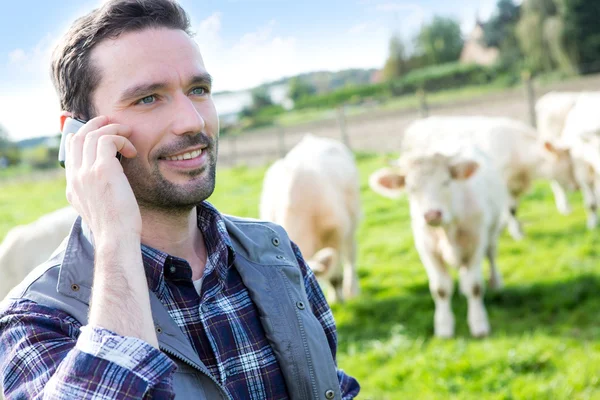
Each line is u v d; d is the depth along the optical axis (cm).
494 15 3875
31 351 123
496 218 649
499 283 664
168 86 135
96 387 112
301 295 154
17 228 511
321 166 676
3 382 125
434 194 562
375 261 820
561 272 675
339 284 684
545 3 3259
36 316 126
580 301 608
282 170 664
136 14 136
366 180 1259
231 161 1891
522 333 559
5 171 2489
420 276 743
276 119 3647
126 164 136
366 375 514
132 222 125
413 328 601
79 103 140
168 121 134
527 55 3431
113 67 134
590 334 533
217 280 144
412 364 510
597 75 2800
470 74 3828
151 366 115
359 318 650
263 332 145
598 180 822
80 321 128
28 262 478
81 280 131
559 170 870
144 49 134
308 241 622
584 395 430
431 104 2333
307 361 145
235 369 139
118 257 122
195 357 130
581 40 3150
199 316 138
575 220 873
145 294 122
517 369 485
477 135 888
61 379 113
